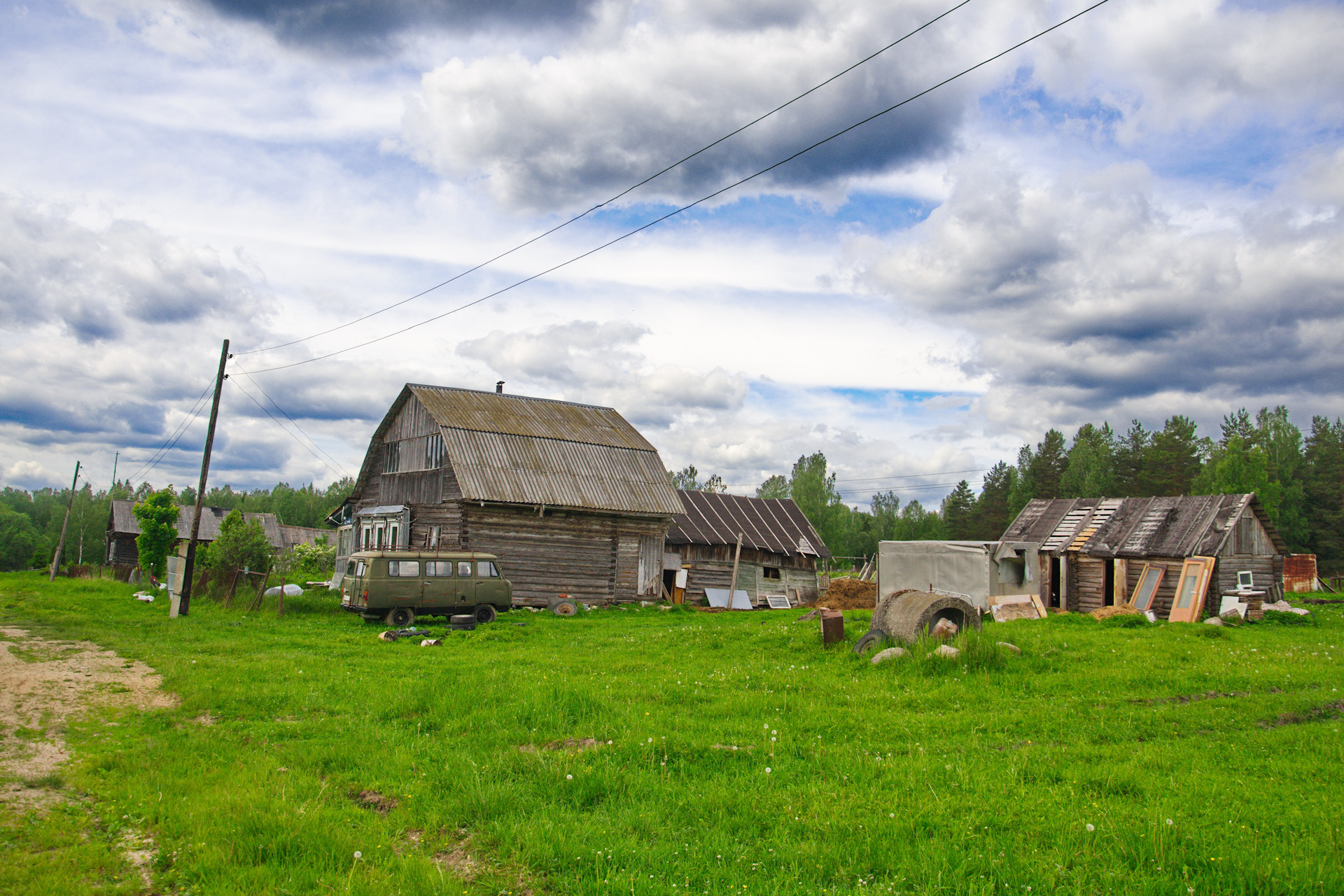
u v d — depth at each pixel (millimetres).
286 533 76625
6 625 19828
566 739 9562
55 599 27922
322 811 6945
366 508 38781
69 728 9875
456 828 6816
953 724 10125
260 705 11336
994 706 11094
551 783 7777
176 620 22328
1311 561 42062
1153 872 5664
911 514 102375
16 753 8641
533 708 10562
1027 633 18641
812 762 8523
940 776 7852
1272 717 10547
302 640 18703
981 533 82500
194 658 15297
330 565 45844
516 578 30984
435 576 23594
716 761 8602
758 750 8922
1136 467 72875
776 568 40625
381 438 38500
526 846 6273
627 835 6586
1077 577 29344
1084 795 7277
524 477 31953
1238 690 12234
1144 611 24531
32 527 109750
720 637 19172
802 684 12789
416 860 5992
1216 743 9242
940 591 25938
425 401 34844
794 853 6113
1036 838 6324
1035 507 32719
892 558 27609
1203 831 6297
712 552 38938
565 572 31953
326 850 6148
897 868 5836
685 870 5883
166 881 5730
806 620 22984
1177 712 10664
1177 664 14344
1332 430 74812
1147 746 9133
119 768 8328
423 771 8297
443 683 12219
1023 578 26062
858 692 12133
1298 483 66625
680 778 8117
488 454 32219
